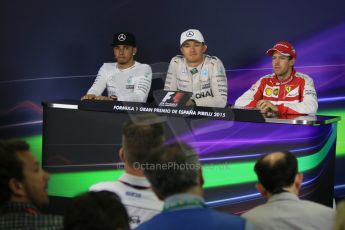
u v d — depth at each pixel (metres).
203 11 17.67
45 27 18.56
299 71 17.14
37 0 18.47
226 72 17.80
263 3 17.16
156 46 18.12
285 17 17.03
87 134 12.80
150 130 6.86
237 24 17.48
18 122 19.08
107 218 4.80
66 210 5.03
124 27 18.20
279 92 14.45
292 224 6.65
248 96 14.97
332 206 13.40
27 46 18.72
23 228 5.21
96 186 7.01
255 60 17.48
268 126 11.66
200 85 15.21
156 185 5.45
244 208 11.99
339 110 16.86
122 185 6.87
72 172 13.05
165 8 17.89
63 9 18.39
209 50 17.86
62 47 18.58
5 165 5.58
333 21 16.62
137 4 18.03
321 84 16.98
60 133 13.05
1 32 18.77
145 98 15.70
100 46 18.39
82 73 18.61
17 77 18.91
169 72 15.69
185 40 14.97
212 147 11.99
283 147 11.66
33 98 18.91
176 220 5.13
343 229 5.07
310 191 11.78
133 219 6.75
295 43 17.05
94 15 18.28
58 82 18.77
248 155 11.86
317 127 11.46
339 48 16.69
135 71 15.89
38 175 5.98
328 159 12.71
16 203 5.52
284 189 7.02
